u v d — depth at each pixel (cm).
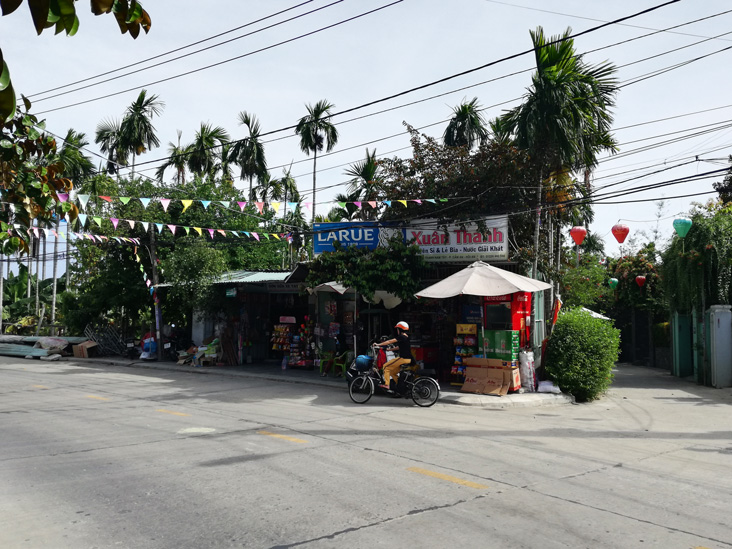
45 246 2495
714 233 1695
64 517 531
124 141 3231
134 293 2341
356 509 551
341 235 1664
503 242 1466
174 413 1139
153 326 2416
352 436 908
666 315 2420
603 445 862
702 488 633
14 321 3491
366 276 1471
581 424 1050
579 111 1407
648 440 905
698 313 1784
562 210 1609
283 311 2230
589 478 670
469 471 693
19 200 416
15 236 427
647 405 1320
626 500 586
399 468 706
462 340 1458
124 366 2172
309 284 1566
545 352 1435
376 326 1783
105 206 2156
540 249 1493
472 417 1113
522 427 1008
